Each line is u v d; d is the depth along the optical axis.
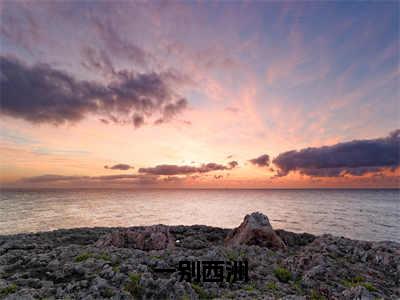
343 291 9.99
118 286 9.42
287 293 10.16
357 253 15.92
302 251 17.66
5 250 16.23
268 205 147.50
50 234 23.28
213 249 15.45
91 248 15.16
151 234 18.58
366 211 109.56
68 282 10.01
